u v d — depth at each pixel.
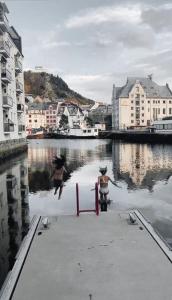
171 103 125.56
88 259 6.45
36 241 7.51
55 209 13.52
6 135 39.97
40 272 5.92
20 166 30.34
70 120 163.88
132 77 127.19
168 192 16.72
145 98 122.44
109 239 7.55
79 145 70.62
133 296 5.02
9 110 43.41
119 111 121.38
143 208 13.25
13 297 5.09
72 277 5.70
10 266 7.83
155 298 4.96
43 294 5.16
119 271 5.88
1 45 39.41
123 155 41.94
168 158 36.69
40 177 22.86
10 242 9.50
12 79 47.19
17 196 16.27
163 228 10.43
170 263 6.18
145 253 6.68
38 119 173.62
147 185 18.94
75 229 8.34
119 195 15.91
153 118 123.81
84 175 24.11
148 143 74.12
